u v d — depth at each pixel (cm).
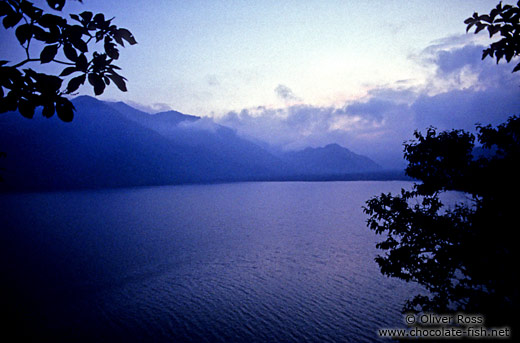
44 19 238
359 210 11562
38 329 2811
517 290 628
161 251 5806
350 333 2583
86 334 2706
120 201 16712
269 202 15562
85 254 5641
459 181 761
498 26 439
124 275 4388
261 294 3534
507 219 643
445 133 811
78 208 13562
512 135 701
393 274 854
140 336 2645
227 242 6494
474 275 685
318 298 3356
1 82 233
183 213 11600
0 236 7425
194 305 3269
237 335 2606
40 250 5988
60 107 254
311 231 7475
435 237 801
